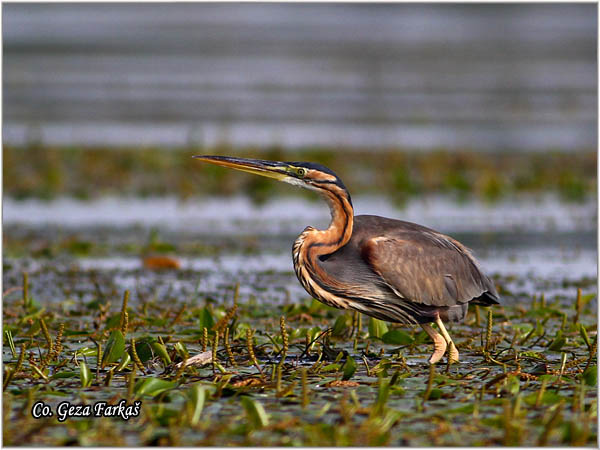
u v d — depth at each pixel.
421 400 6.94
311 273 9.06
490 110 31.81
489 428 6.25
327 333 8.77
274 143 24.56
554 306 11.26
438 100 32.91
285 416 6.48
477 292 9.43
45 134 26.89
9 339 8.43
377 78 35.62
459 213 18.78
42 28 42.06
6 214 18.52
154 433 6.11
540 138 28.05
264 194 21.64
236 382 7.37
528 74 36.62
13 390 7.13
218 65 37.12
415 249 9.13
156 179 22.73
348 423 6.20
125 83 34.09
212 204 20.31
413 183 21.77
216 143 24.55
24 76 34.50
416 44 41.34
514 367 8.23
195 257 14.85
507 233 16.73
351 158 24.38
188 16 45.66
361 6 47.97
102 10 45.88
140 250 15.24
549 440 6.02
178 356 8.27
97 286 11.77
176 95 32.62
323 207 20.08
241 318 10.65
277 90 33.56
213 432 5.98
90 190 21.47
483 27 44.62
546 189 21.92
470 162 24.34
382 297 9.17
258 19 45.50
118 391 7.11
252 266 14.16
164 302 11.47
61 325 7.86
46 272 13.42
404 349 9.16
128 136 26.86
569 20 45.88
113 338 7.89
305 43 41.03
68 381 7.47
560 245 15.72
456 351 8.58
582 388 7.03
